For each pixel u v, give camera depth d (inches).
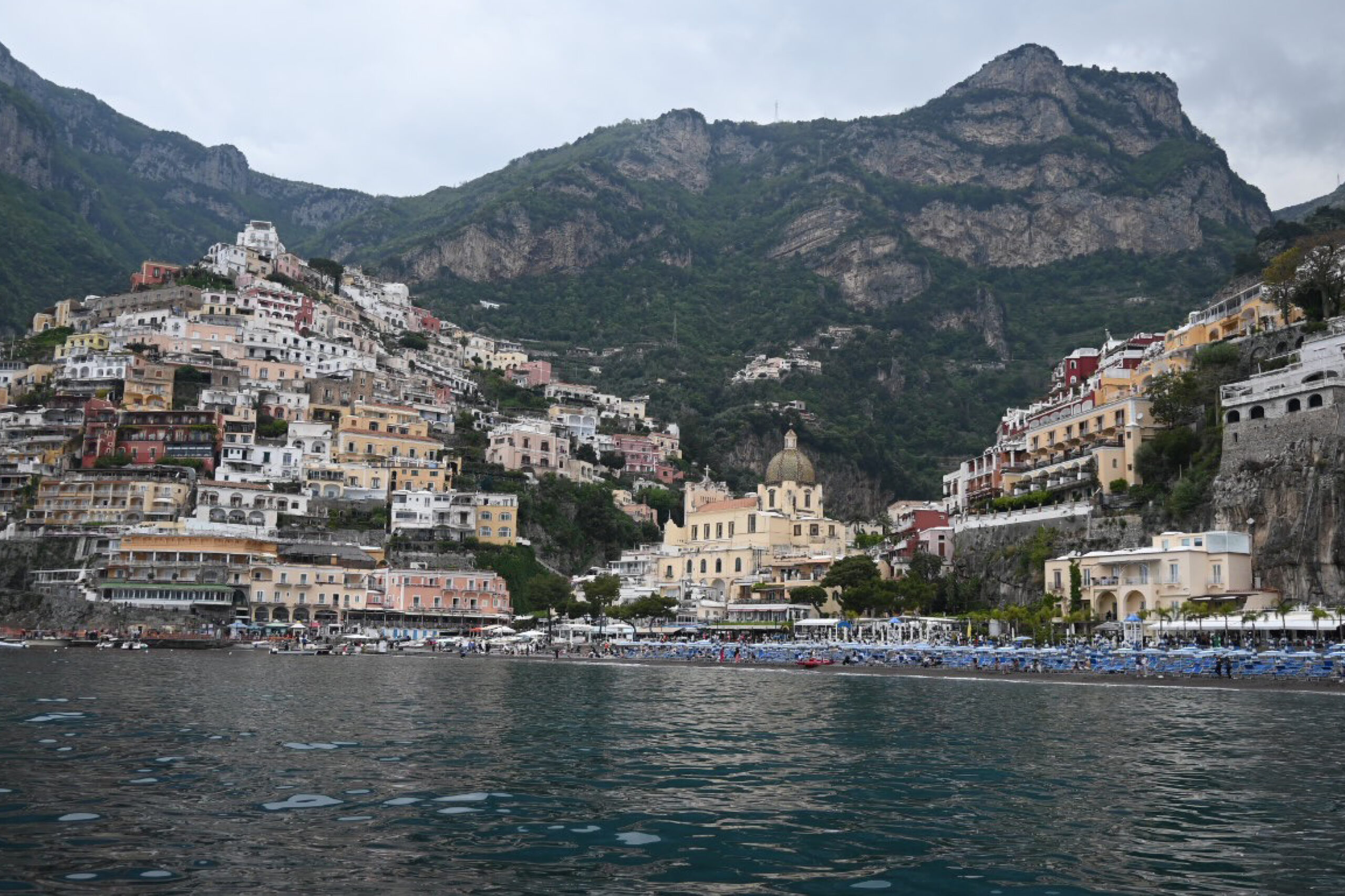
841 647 5659.5
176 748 2165.4
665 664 5856.3
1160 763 2140.7
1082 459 6668.3
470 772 1968.5
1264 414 5393.7
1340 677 3949.3
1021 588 6309.1
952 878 1298.0
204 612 7598.4
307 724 2647.6
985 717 2965.1
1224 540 5132.9
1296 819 1622.8
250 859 1323.8
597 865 1328.7
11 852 1323.8
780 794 1807.3
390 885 1227.9
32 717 2635.3
